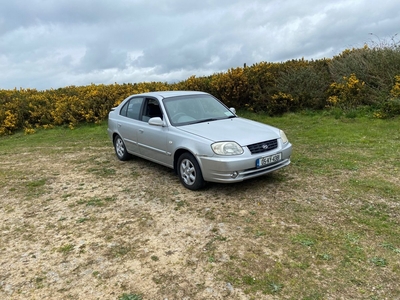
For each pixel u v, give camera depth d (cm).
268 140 494
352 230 374
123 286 303
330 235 366
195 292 288
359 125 923
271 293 282
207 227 400
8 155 905
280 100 1170
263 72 1307
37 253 370
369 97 1083
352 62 1208
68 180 624
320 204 445
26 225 443
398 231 368
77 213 469
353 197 461
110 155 806
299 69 1263
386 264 311
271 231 381
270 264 321
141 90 1423
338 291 280
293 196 476
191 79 1358
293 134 898
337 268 309
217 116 592
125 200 503
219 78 1286
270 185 523
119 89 1470
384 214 408
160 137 564
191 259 337
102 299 288
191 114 580
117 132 711
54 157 832
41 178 648
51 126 1343
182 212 446
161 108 584
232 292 285
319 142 791
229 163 455
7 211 495
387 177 530
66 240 394
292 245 350
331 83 1205
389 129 852
